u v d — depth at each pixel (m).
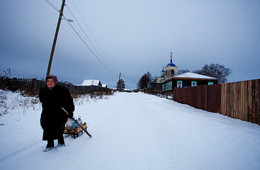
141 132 3.41
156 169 1.84
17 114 4.29
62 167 1.81
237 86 5.01
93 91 15.73
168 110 7.18
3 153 2.09
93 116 5.06
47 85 2.17
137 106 8.71
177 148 2.55
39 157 2.04
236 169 1.91
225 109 5.62
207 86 6.97
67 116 2.39
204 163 2.05
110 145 2.59
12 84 7.47
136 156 2.20
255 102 4.28
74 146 2.48
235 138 3.12
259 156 2.30
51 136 2.17
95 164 1.92
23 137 2.74
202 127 3.98
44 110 2.17
